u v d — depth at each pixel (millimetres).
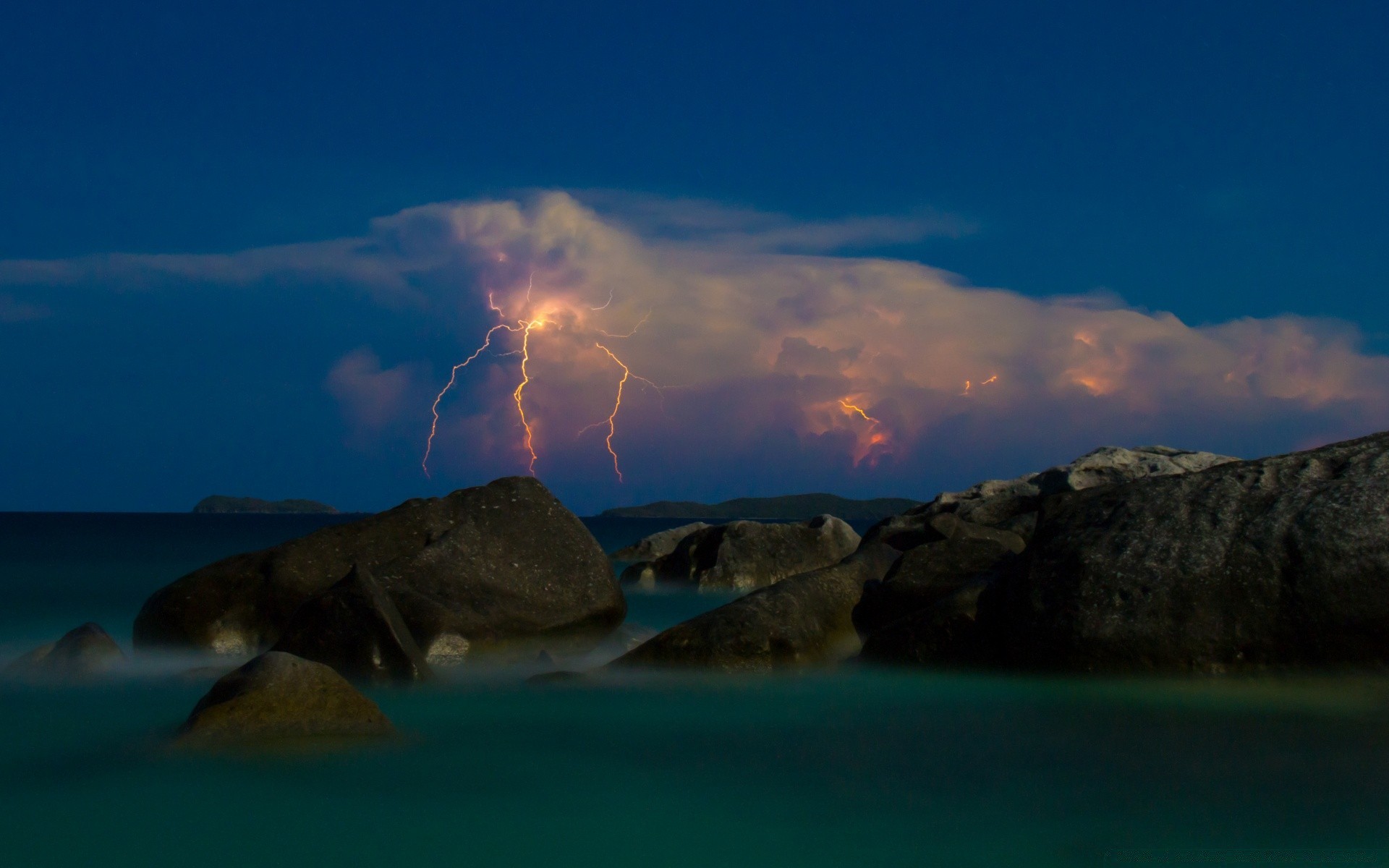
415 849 5867
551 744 8203
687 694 10000
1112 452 23531
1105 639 9773
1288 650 9281
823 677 10750
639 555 32750
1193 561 9820
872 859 5738
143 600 24703
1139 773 7266
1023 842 5996
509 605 13180
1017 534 18469
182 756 7250
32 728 8703
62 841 5969
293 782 7004
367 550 14148
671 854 5805
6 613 21469
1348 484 9688
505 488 14914
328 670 8008
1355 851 5789
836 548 25047
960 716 9055
